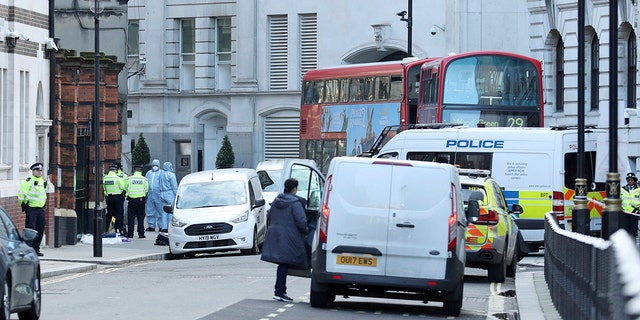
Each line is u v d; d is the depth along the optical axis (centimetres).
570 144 5394
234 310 3350
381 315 3375
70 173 6412
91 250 6019
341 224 3388
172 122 12794
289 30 12144
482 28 9606
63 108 6462
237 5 12406
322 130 7862
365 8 11612
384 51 11675
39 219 5419
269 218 3669
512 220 4734
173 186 7331
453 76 6538
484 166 5416
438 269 3356
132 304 3509
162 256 5922
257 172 7056
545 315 3209
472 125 6519
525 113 6538
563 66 9006
